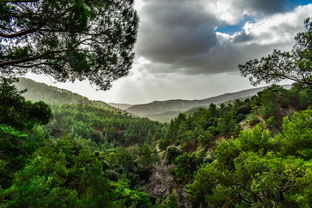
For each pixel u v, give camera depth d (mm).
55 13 3668
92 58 4570
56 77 5379
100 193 4391
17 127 5625
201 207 17250
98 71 5090
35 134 17516
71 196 4727
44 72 5312
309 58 6105
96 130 113500
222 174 6918
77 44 4336
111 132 110875
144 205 18203
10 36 3861
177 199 20125
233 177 6695
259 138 8414
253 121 43125
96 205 3916
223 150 8422
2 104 4953
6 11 3564
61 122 100938
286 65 6586
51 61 4797
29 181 4559
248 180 6465
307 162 5168
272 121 37312
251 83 7672
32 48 4867
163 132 101250
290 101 48719
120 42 4895
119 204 4281
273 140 8312
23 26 3941
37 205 4250
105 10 4488
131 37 5051
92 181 4977
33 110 5465
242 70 7598
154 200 23156
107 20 4496
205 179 7305
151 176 28578
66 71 5137
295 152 7207
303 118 7953
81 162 13516
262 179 5668
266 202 5977
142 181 28828
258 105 53031
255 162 6066
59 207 4492
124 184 20344
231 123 43625
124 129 121375
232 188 6914
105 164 27297
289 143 7449
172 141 62500
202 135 44156
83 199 4172
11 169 6840
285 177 5426
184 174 25969
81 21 3736
